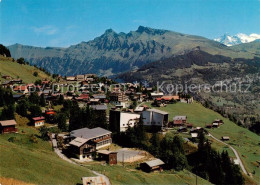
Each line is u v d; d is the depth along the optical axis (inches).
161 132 6456.7
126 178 3545.8
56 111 6712.6
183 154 5359.3
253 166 5772.6
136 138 5413.4
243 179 4901.6
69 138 4879.4
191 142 6117.1
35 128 5398.6
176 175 4335.6
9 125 4480.8
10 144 3575.3
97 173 3489.2
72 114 5895.7
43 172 2987.2
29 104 6427.2
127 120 6220.5
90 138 4785.9
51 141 4785.9
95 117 6077.8
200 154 5428.2
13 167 2832.2
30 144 4207.7
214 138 7342.5
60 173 3100.4
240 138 7800.2
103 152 4333.2
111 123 6269.7
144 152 5083.7
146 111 6692.9
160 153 5017.2
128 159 4640.8
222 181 4813.0
